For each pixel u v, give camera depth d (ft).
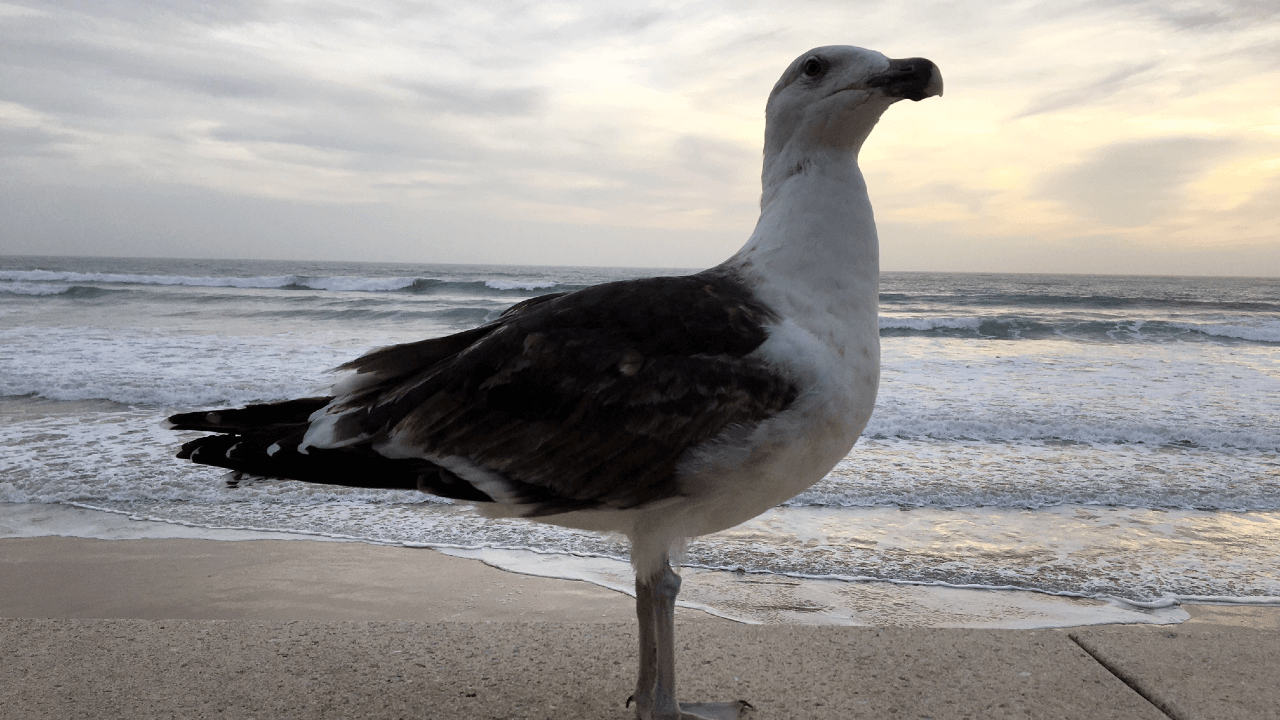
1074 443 7.81
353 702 2.25
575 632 2.68
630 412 1.85
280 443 1.95
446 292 32.17
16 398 8.77
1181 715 2.23
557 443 1.87
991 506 5.66
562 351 1.88
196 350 12.76
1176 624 3.71
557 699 2.29
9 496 5.44
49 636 2.59
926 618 3.76
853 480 6.18
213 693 2.28
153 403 8.71
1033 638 2.69
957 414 8.72
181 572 4.21
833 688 2.37
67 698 2.23
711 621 2.81
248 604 3.82
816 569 4.40
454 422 1.89
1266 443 7.73
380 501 5.46
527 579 4.12
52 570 4.23
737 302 1.99
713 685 2.38
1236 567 4.51
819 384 1.91
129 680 2.33
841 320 2.02
